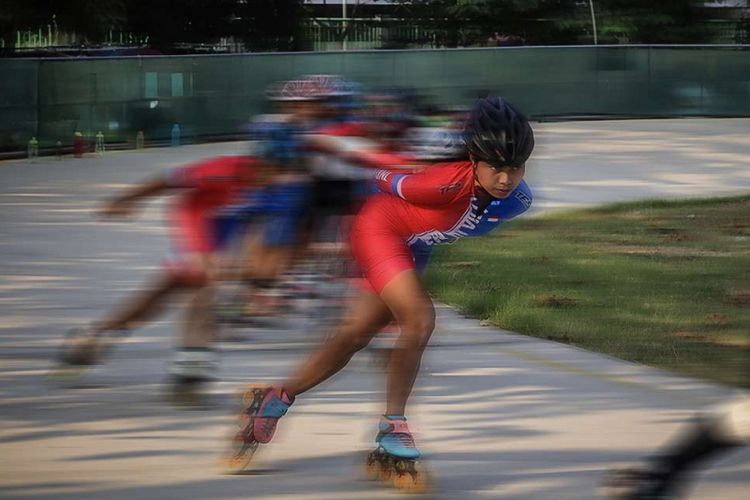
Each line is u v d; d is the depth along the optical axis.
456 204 4.23
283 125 5.61
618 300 7.72
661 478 3.81
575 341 6.72
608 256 9.38
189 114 19.77
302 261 6.48
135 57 18.97
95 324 5.93
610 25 37.00
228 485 4.42
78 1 29.84
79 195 13.14
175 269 5.62
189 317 5.57
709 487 4.36
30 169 15.96
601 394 5.67
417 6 39.88
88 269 8.87
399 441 4.32
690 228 10.86
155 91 19.28
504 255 9.38
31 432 5.03
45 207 12.16
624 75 23.61
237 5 35.75
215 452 4.80
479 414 5.34
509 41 39.03
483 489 4.39
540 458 4.75
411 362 4.27
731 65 24.03
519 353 6.48
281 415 4.52
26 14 29.50
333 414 5.32
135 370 6.06
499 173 4.11
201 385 5.63
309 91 5.59
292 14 36.84
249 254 5.91
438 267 8.80
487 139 4.07
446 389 5.75
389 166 4.73
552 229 10.80
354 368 6.11
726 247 9.83
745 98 24.17
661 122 23.16
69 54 28.75
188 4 34.84
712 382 5.85
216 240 5.61
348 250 5.32
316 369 4.47
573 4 37.94
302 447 4.86
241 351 6.45
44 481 4.43
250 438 4.50
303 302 6.80
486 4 37.81
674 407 5.44
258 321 6.71
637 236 10.41
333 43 39.72
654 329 6.94
